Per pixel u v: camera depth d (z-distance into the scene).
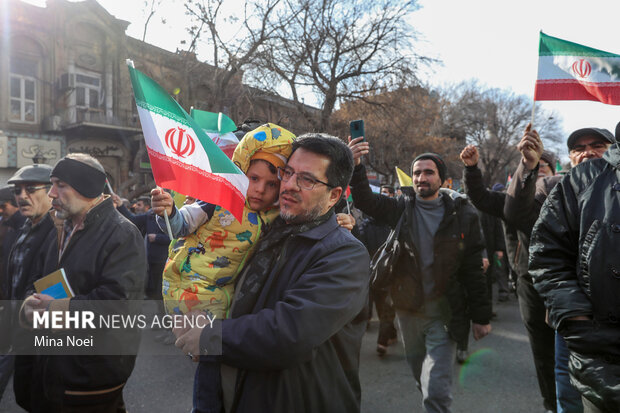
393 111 15.88
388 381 3.89
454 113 29.08
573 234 1.79
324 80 13.98
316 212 1.41
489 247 5.96
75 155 2.08
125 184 13.27
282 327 1.22
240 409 1.31
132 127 17.98
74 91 17.23
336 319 1.28
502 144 32.50
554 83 2.89
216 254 1.44
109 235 2.04
